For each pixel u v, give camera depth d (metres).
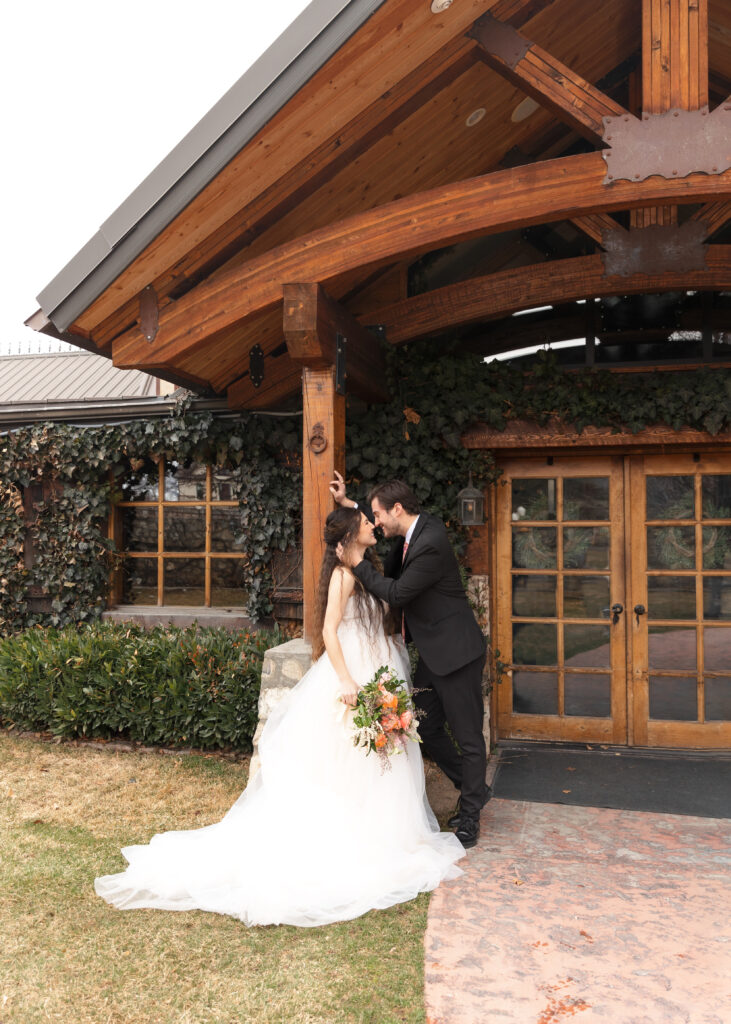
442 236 3.80
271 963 2.73
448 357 5.63
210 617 6.60
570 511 5.64
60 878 3.41
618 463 5.59
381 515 3.85
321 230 3.99
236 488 6.51
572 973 2.63
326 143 3.98
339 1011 2.45
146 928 2.99
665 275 4.91
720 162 3.46
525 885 3.31
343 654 3.58
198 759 5.20
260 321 5.50
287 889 3.11
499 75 4.30
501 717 5.69
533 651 5.67
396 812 3.45
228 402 6.37
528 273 5.22
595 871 3.46
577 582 5.63
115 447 6.72
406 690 3.61
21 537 7.01
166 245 4.08
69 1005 2.51
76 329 4.35
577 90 3.65
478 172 5.45
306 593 4.32
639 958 2.72
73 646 5.89
